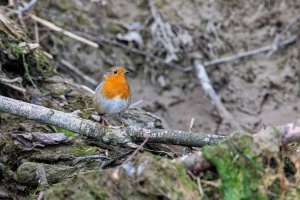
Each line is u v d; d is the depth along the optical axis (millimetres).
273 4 14133
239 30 14008
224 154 5852
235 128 12570
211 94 12953
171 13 13891
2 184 8328
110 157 8031
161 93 13227
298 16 13914
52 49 12625
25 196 7871
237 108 13219
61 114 7711
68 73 12648
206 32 13820
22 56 10375
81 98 10312
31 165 7879
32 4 12484
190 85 13328
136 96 13070
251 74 13570
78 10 13766
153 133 7574
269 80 13461
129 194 5676
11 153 8555
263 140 5914
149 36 13703
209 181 5914
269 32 14008
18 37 10852
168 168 5645
